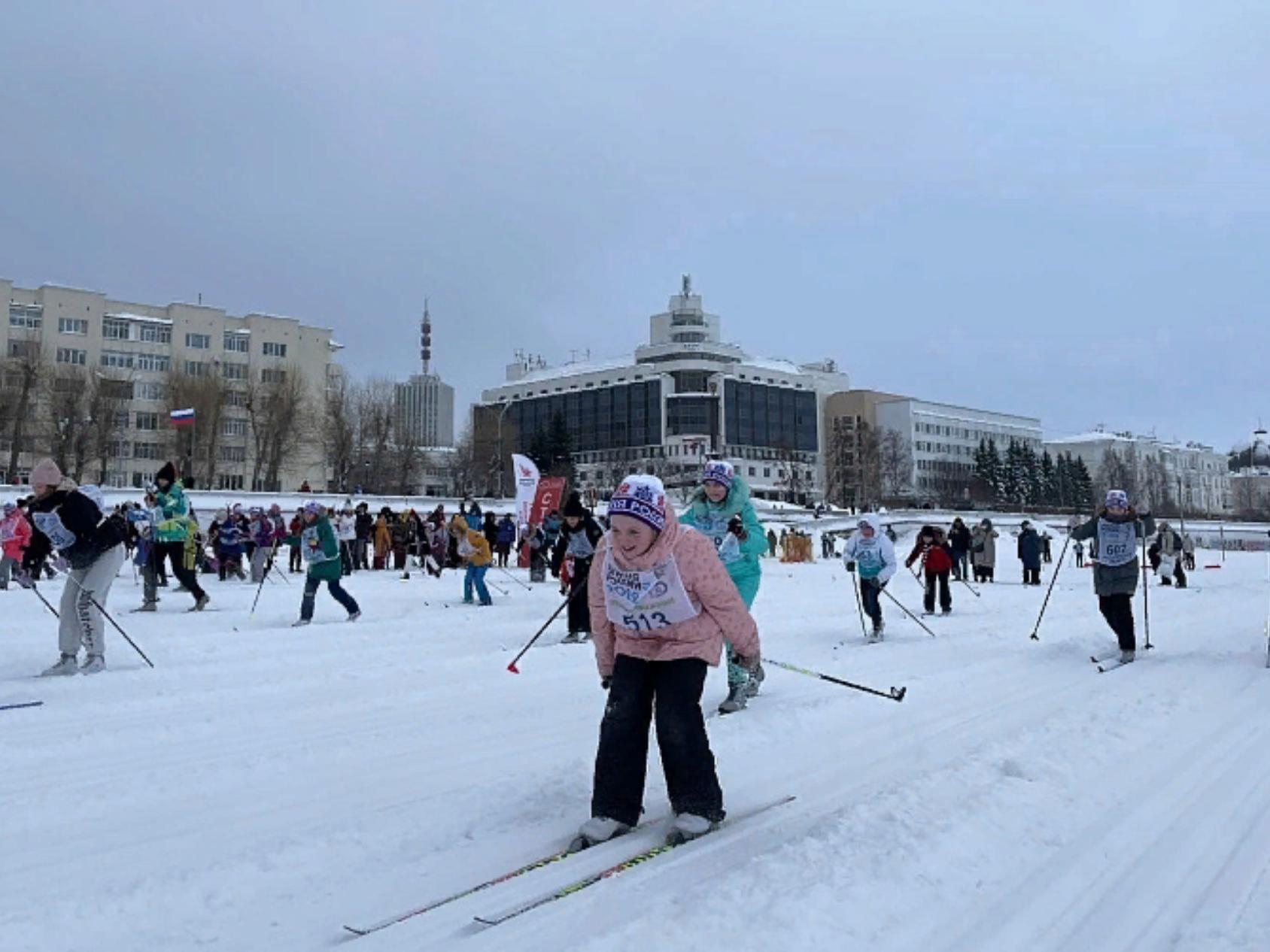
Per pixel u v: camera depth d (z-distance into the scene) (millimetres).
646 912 3422
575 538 11383
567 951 3113
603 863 3953
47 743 6152
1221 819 4570
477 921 3381
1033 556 25203
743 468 110875
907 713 7105
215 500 35562
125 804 4895
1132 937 3309
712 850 4098
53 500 8578
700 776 4316
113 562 8883
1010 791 4879
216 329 78688
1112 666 9469
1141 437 154000
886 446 107875
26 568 9766
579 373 122812
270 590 17984
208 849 4234
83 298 74188
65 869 3998
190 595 16688
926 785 4961
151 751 6016
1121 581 9930
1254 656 10156
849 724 6707
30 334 71688
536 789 5070
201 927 3428
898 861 3875
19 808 4781
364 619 13461
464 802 4871
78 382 58531
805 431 118688
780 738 6254
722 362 117125
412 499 41812
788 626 13422
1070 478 115125
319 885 3803
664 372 113750
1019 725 6688
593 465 110500
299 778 5383
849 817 4395
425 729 6641
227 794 5070
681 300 123750
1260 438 163375
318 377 82625
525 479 25750
